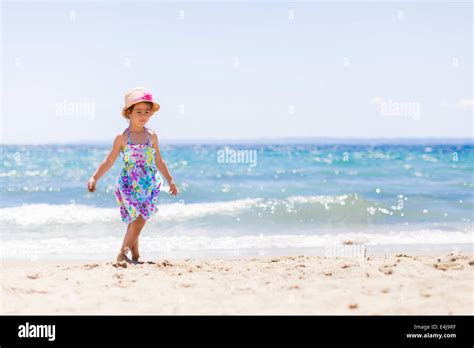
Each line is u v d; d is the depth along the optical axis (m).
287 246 7.97
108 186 15.39
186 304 4.17
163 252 7.42
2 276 4.95
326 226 9.88
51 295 4.36
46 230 9.23
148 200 5.71
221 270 5.31
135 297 4.33
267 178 19.05
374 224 10.15
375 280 4.75
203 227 9.59
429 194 14.52
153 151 5.80
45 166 24.22
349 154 37.97
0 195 13.71
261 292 4.45
